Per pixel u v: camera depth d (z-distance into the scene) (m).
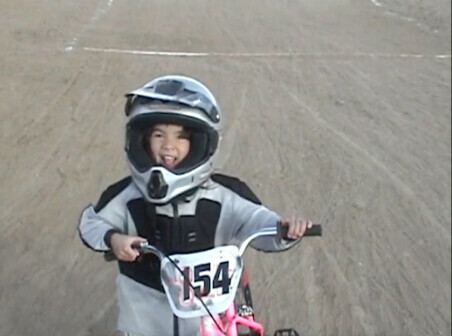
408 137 8.05
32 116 7.71
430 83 10.71
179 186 2.12
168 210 2.20
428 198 6.30
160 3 15.42
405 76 11.09
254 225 2.25
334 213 5.83
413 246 5.36
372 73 11.14
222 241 2.28
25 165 6.34
